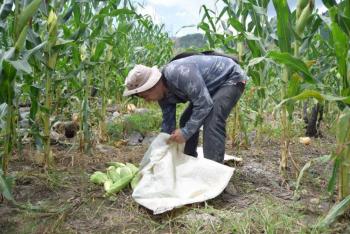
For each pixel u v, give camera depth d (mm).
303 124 6074
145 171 3268
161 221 2928
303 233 2652
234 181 3771
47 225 2822
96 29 3926
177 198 3072
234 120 5062
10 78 2732
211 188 3191
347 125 2617
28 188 3482
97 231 2773
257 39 3740
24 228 2764
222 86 3400
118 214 3029
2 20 2930
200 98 3090
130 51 6887
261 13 3707
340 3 2830
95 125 5809
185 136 3203
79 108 4887
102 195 3361
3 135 3309
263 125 5910
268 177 3926
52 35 3566
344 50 2572
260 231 2730
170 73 3111
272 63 3848
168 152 3240
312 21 3639
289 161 4539
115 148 4973
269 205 3045
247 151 4957
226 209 3111
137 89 3021
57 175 3729
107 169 3842
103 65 5094
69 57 4363
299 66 2838
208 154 3436
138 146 5176
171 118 3537
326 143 5570
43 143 3871
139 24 7316
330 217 2602
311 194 3496
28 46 3395
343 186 2838
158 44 7934
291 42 3605
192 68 3107
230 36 4324
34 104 3578
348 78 2668
